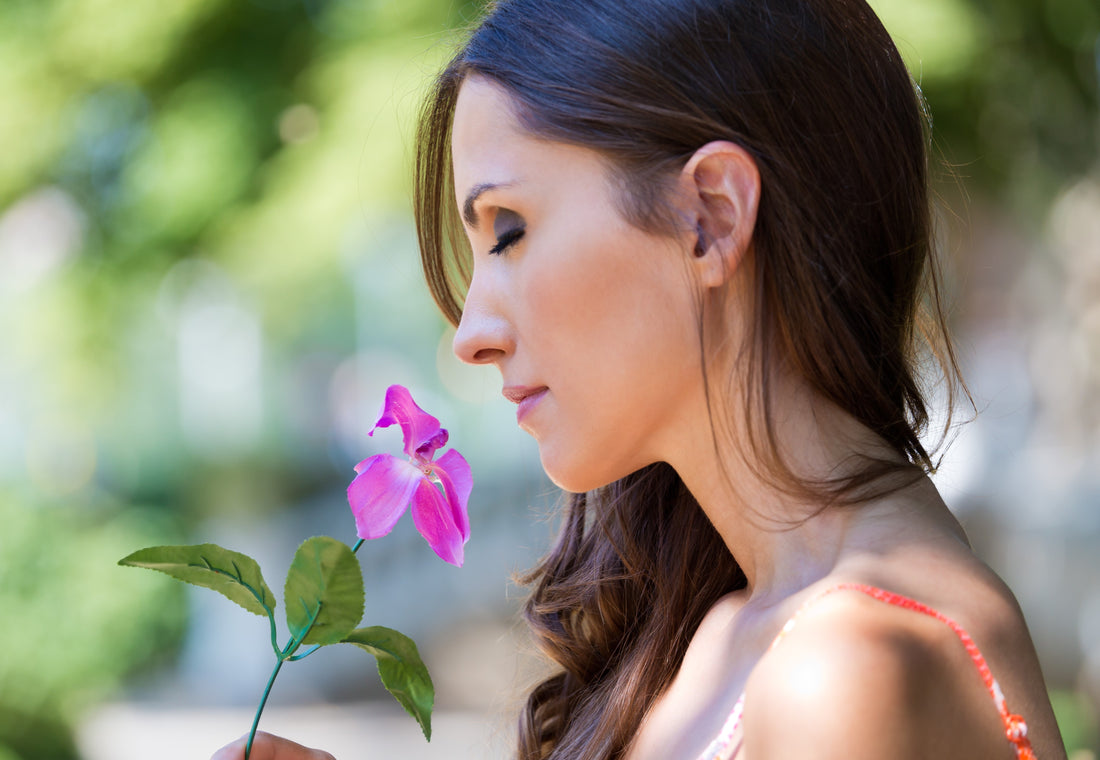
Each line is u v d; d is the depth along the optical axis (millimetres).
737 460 1143
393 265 7520
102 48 7617
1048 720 958
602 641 1609
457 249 1520
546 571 1701
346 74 6887
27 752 7906
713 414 1138
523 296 1149
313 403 21344
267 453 18266
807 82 1136
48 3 7848
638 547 1512
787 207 1104
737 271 1126
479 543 12961
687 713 1194
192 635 10141
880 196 1169
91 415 9367
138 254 8336
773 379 1125
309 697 9516
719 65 1114
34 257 9625
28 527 8438
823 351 1111
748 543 1170
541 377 1153
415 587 11938
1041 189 7594
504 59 1168
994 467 11125
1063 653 8039
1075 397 13414
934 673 875
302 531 14664
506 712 1854
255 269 7246
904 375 1205
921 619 908
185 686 9672
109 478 14156
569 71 1134
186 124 7492
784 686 864
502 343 1169
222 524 15125
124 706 9180
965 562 1009
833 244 1124
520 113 1144
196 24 7508
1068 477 12445
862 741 827
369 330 22359
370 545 12281
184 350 18234
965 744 881
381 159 6602
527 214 1144
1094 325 12719
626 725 1370
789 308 1108
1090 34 6508
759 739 870
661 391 1135
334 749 7848
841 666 854
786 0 1161
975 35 5977
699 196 1110
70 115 8227
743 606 1193
